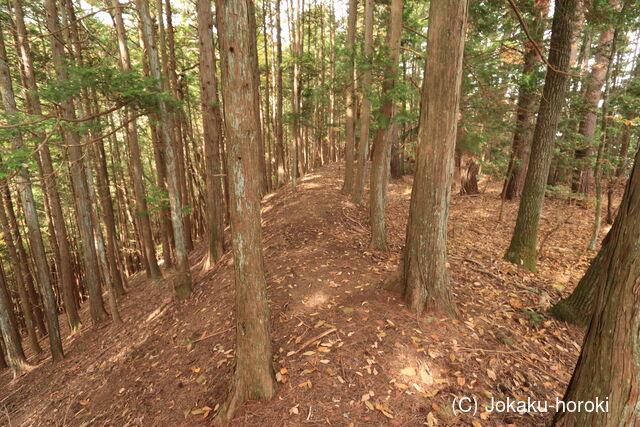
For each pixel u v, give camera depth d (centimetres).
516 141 1216
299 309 532
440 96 418
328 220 1005
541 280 677
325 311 511
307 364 399
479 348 414
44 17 964
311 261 711
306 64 1603
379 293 526
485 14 888
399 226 1054
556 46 670
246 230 332
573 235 1012
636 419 183
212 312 655
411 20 887
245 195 324
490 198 1412
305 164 2395
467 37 938
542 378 383
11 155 523
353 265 679
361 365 387
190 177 1745
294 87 1489
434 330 437
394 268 667
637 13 693
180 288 828
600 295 210
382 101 687
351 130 1266
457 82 415
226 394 397
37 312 1344
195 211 1861
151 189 1150
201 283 876
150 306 945
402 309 478
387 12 1200
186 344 584
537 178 729
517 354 414
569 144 1105
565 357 425
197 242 1645
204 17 855
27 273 1311
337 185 1458
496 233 1030
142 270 1769
